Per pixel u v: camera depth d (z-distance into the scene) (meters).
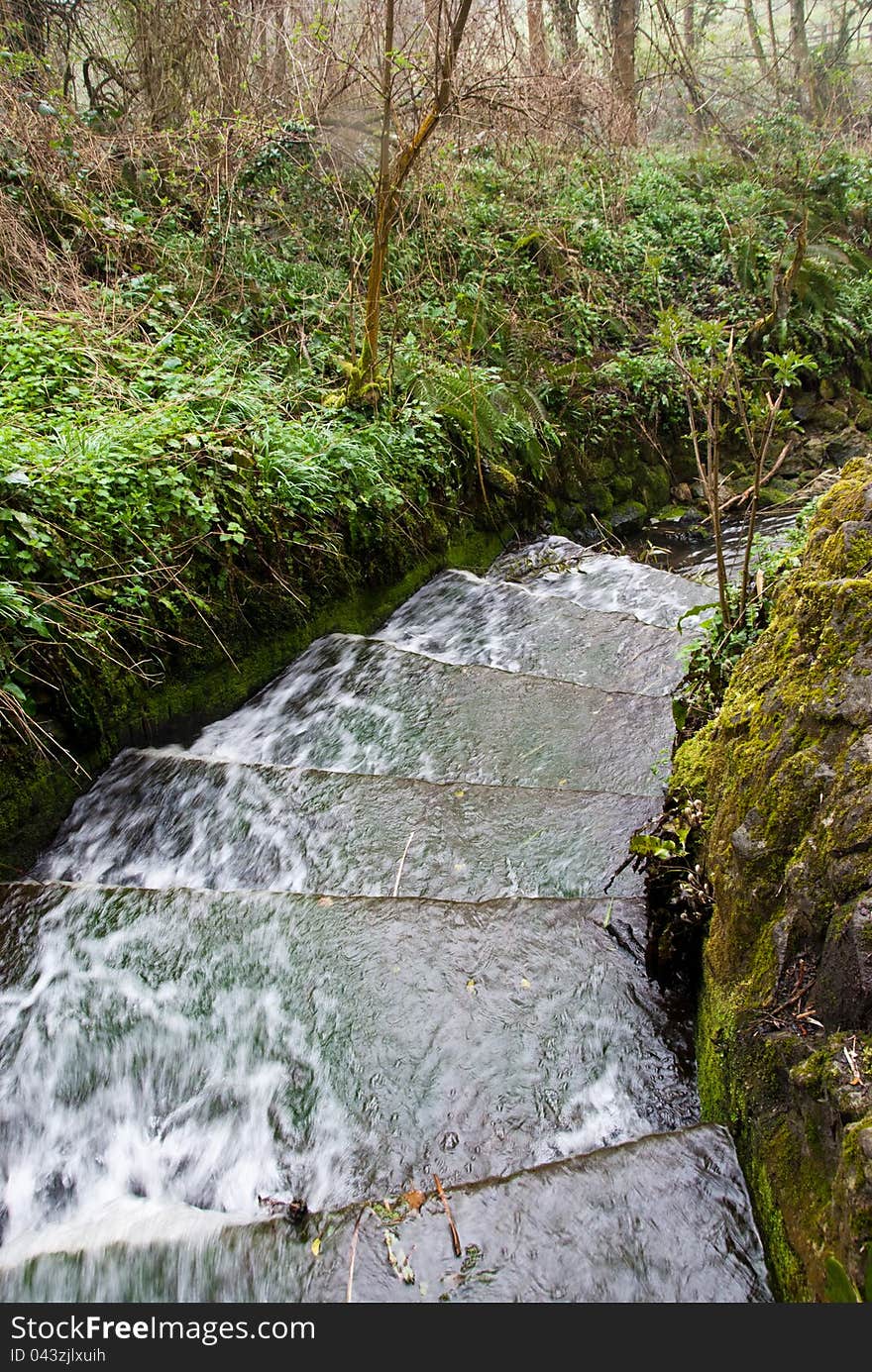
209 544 4.99
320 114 8.21
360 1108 2.72
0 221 6.26
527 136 10.04
